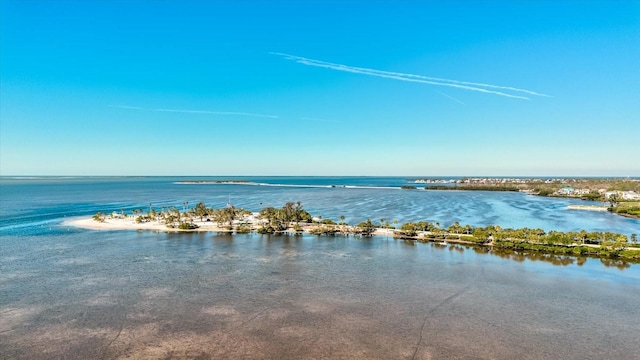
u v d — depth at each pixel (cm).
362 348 4878
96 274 7919
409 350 4844
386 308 6181
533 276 8031
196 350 4781
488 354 4766
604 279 7825
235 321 5628
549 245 10650
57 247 10656
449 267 8738
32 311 5928
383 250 10588
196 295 6694
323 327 5459
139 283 7331
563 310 6153
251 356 4656
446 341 5088
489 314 5975
